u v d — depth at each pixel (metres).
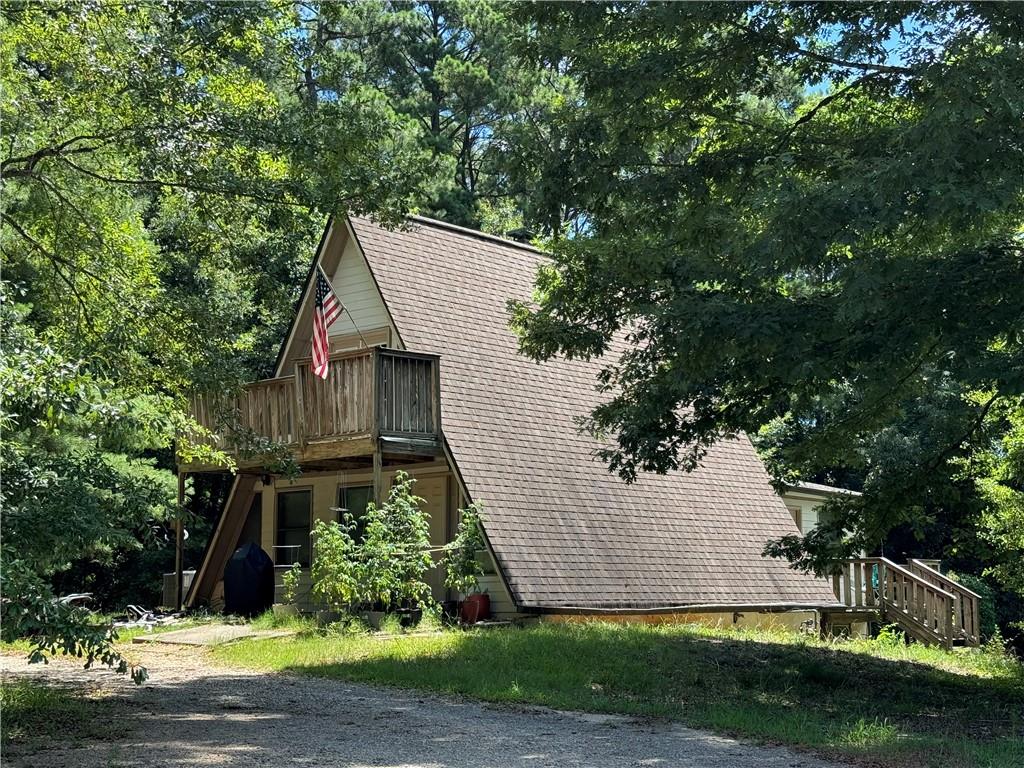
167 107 14.21
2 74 14.97
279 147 14.41
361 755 8.88
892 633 23.98
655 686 13.38
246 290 26.42
